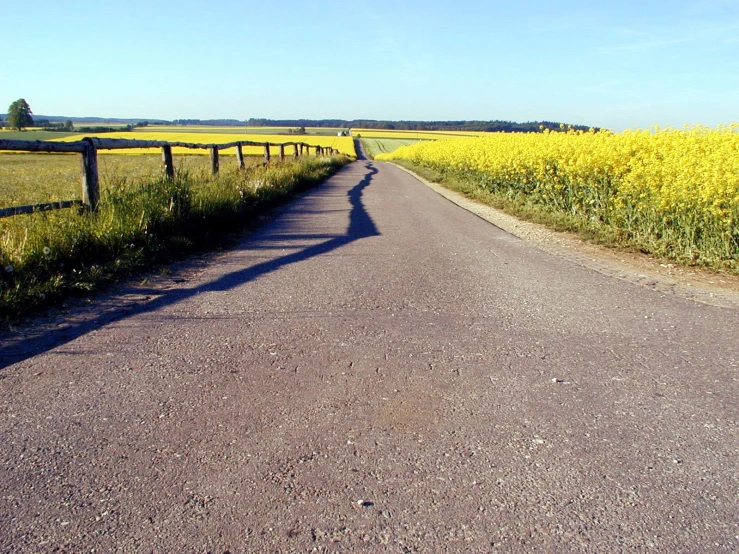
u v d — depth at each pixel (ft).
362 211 40.75
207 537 6.98
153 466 8.45
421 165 115.24
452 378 11.75
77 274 18.25
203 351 12.93
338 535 7.07
